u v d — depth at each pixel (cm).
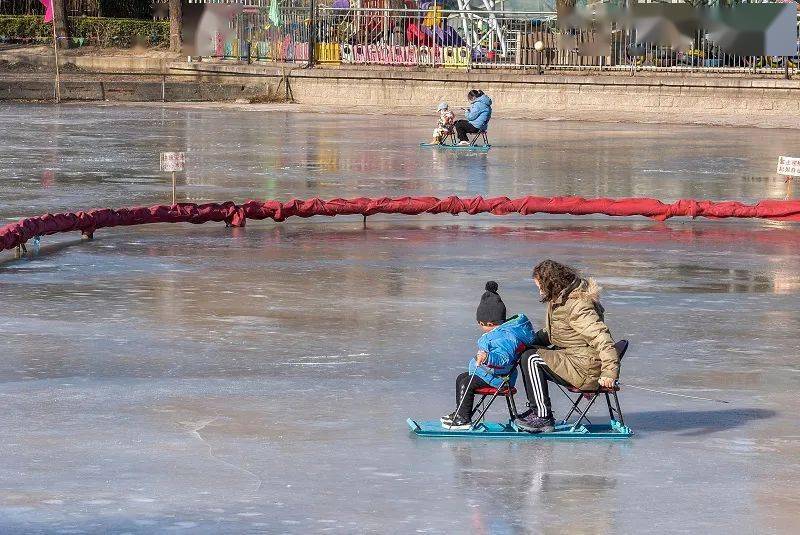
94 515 1041
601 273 2378
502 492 1117
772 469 1199
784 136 5891
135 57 10644
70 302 2027
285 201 3359
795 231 3012
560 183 3844
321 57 8844
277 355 1666
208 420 1345
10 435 1277
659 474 1177
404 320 1908
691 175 4116
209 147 5066
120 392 1459
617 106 7444
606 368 1255
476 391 1295
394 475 1162
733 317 1975
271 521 1032
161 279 2256
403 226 3025
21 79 9175
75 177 3894
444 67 8556
